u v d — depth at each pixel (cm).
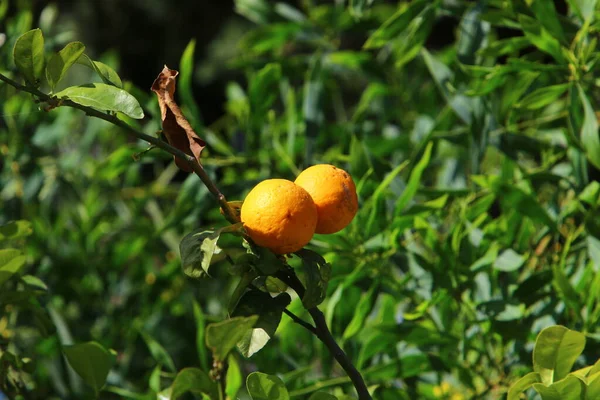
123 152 239
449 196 218
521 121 252
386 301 213
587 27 201
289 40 267
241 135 271
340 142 263
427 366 210
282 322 211
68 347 180
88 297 289
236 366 190
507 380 208
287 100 275
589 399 167
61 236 289
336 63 280
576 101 204
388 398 210
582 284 204
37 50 167
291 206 163
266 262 164
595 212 208
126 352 267
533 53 216
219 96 668
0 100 271
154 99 238
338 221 167
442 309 208
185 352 272
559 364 170
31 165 276
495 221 211
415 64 289
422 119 255
